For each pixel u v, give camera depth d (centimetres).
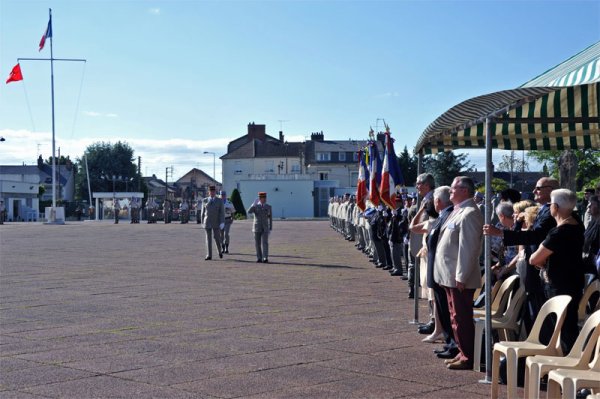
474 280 848
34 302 1383
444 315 922
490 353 797
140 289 1581
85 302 1383
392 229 1852
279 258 2450
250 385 776
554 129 1077
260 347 968
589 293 870
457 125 912
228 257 2489
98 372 830
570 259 765
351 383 788
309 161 10675
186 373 827
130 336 1042
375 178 1566
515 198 1113
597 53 685
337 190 8738
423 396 739
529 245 822
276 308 1309
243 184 8769
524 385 721
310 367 859
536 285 833
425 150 1168
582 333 670
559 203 768
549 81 728
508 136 1093
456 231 859
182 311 1273
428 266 934
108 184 12838
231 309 1297
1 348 960
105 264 2205
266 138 12269
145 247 3034
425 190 1070
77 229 5019
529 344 719
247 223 6316
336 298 1443
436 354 928
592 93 899
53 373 825
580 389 656
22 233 4375
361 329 1101
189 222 6919
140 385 775
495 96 755
